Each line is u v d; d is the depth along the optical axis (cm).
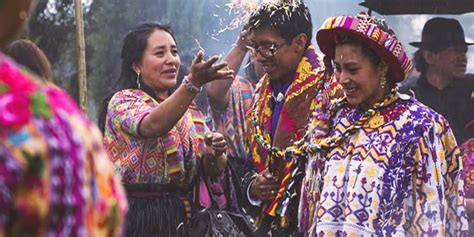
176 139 666
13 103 234
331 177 571
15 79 238
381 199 552
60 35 1213
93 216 245
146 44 679
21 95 236
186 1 1038
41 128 235
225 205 684
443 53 794
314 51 652
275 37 642
